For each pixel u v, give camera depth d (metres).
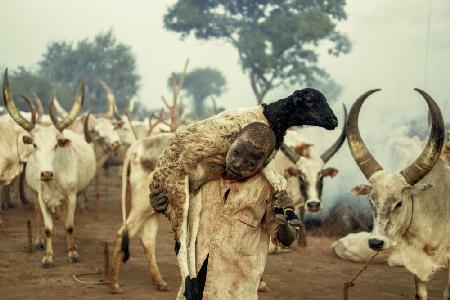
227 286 3.92
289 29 30.55
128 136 15.80
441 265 5.72
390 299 6.96
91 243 9.70
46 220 8.17
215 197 3.91
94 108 49.53
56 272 7.84
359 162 5.76
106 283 7.38
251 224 3.91
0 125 10.95
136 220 7.09
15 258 8.49
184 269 3.68
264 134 3.47
